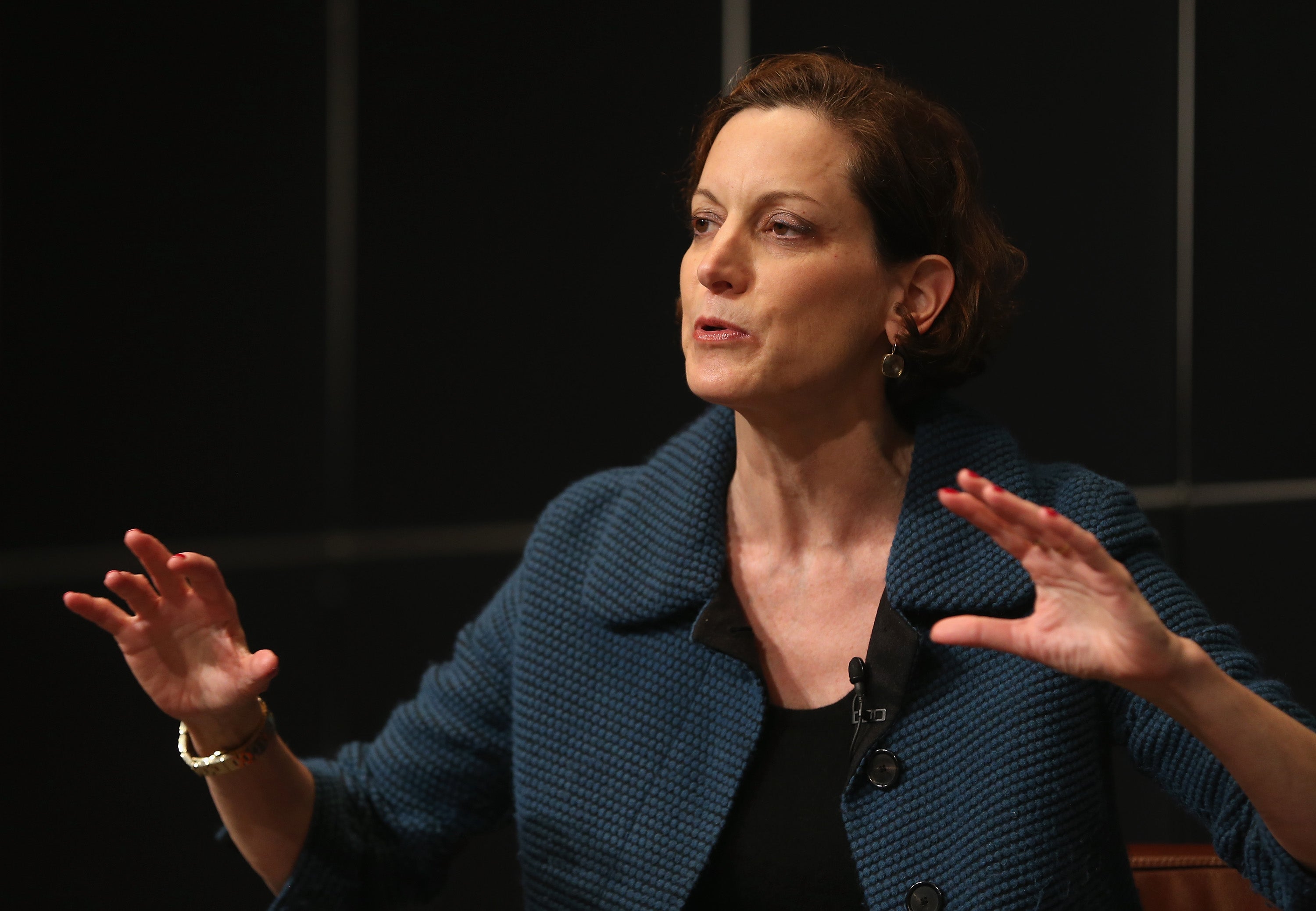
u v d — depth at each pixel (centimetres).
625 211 1038
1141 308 793
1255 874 399
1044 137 827
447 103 1116
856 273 449
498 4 1092
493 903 1023
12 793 1000
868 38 897
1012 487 465
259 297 1149
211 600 434
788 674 463
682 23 1005
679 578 470
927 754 438
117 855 1034
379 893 505
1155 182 784
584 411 1059
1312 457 706
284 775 475
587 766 472
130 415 1084
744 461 483
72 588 1048
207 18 1119
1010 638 345
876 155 448
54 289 1039
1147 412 793
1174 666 341
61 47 1044
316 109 1162
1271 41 724
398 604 1134
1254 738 353
